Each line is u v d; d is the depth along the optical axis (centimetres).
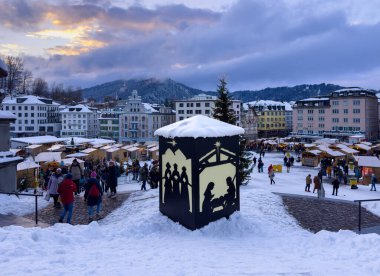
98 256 762
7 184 1961
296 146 6669
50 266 665
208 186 1151
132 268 670
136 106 11512
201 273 642
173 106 13875
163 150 1234
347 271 684
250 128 11856
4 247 773
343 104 10544
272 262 756
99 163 3575
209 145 1149
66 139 6531
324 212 1555
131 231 1099
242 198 1669
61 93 18575
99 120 12319
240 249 905
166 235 1097
